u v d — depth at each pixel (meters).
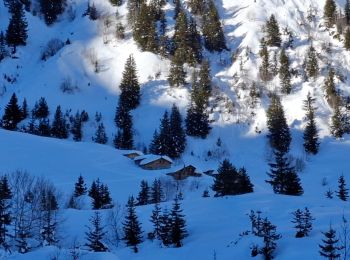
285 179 70.06
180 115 143.50
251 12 199.62
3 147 109.69
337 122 141.00
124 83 156.50
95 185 78.31
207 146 141.25
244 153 138.12
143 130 148.00
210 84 158.62
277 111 137.88
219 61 177.38
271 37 178.62
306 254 33.22
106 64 179.75
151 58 176.50
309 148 135.25
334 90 152.88
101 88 171.00
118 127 147.62
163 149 132.12
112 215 55.28
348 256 31.61
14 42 189.88
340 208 48.78
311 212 46.22
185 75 166.38
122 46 187.38
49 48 190.00
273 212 49.19
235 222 48.25
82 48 185.50
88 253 28.69
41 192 54.19
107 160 113.06
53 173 96.31
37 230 48.69
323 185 106.44
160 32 188.25
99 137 139.50
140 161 113.06
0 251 30.41
